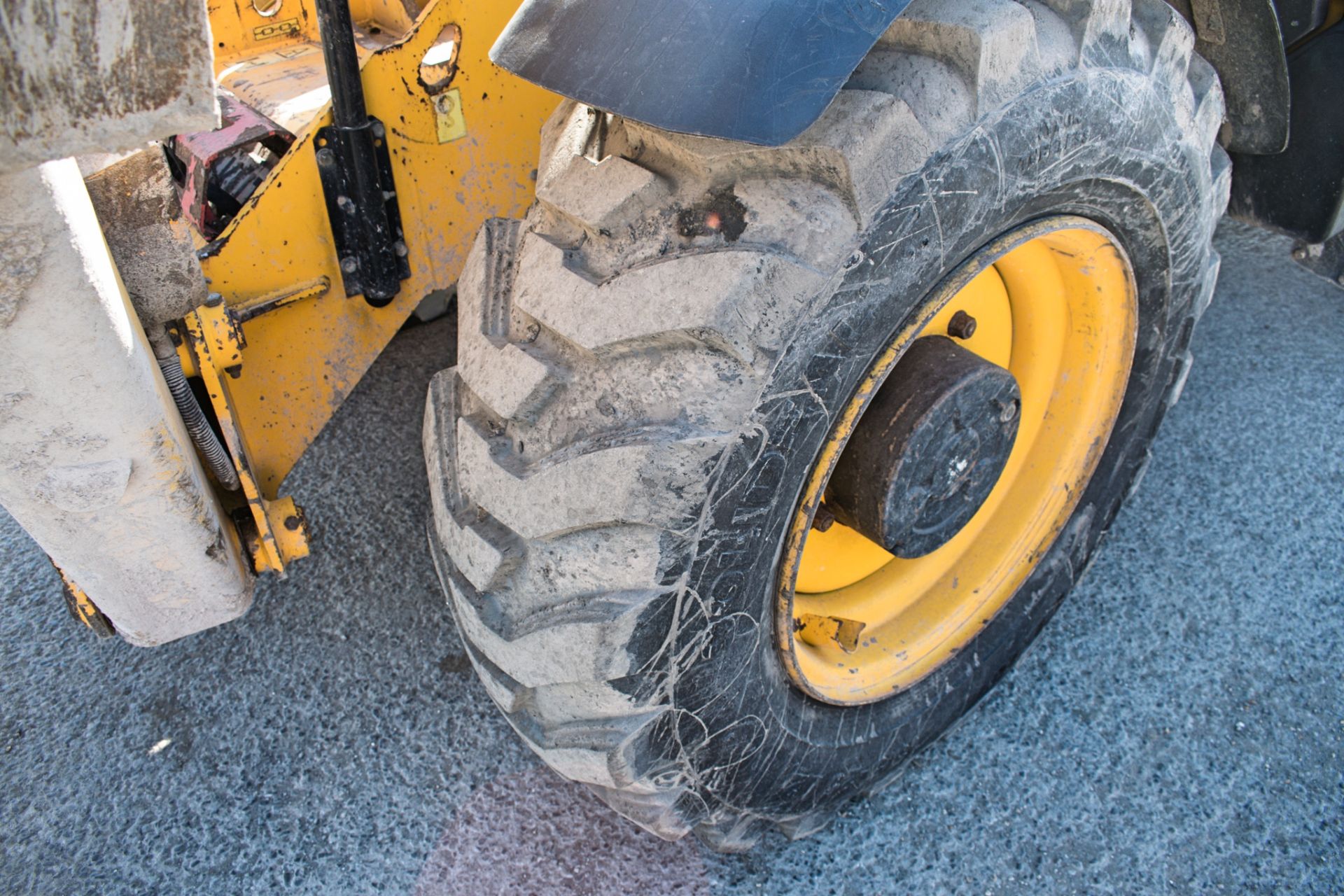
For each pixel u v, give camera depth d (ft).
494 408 3.73
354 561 7.23
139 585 3.67
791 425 3.49
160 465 3.27
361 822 5.60
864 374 3.71
